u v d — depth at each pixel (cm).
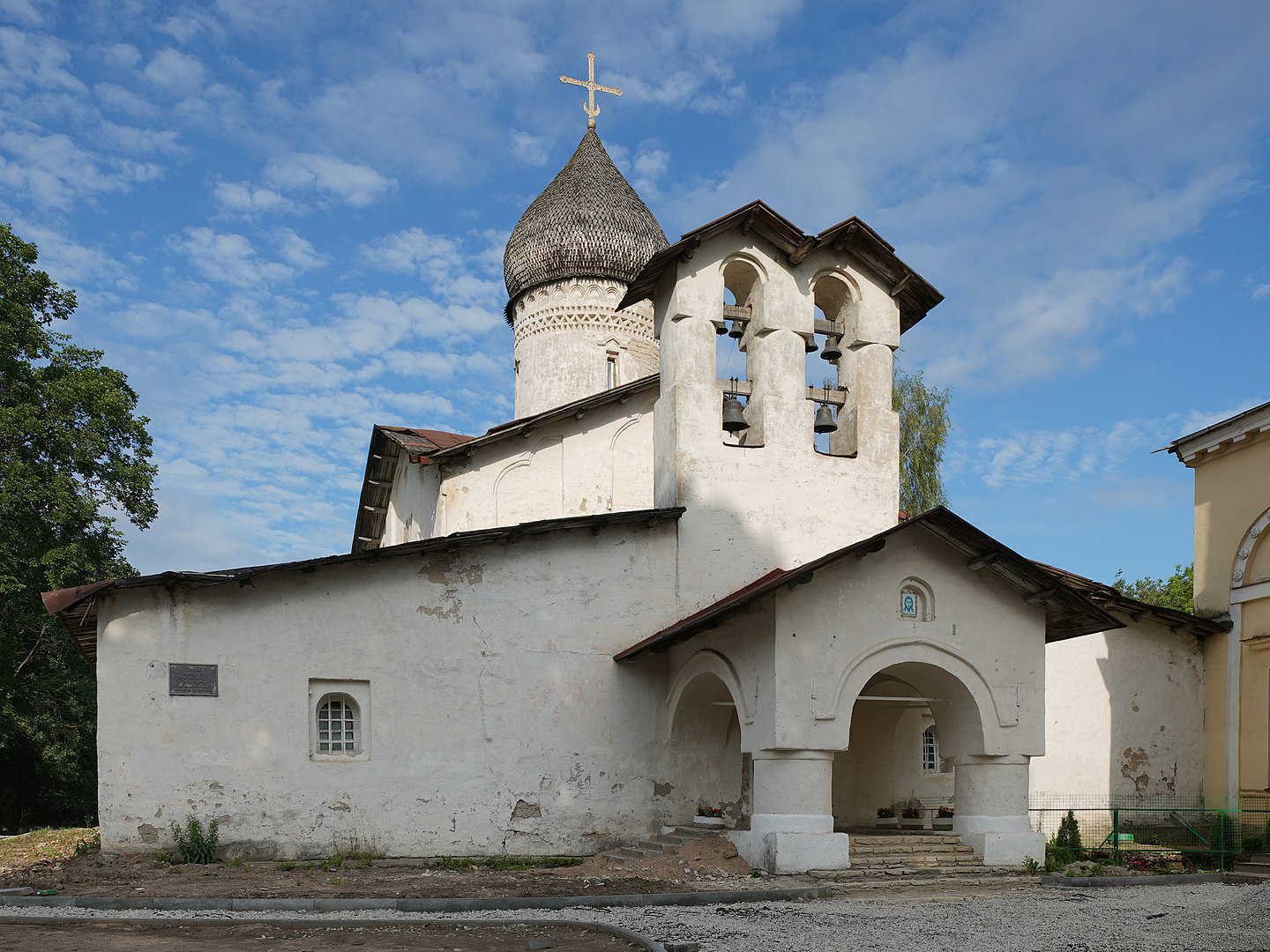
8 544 2912
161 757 1723
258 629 1788
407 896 1413
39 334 3128
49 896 1387
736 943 1163
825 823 1662
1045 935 1197
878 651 1727
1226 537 2369
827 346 2173
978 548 1761
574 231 3008
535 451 2414
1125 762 2314
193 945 1151
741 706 1747
